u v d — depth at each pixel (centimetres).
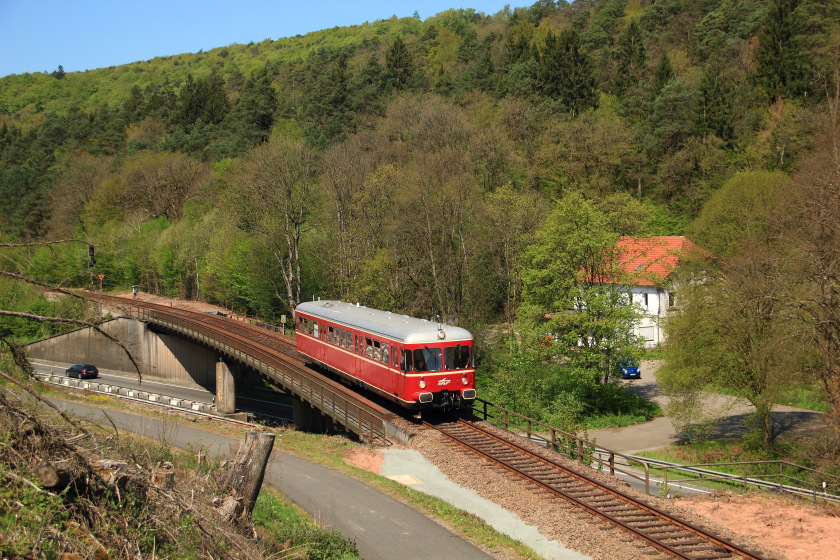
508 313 4884
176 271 7600
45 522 973
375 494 1731
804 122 6000
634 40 9044
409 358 2441
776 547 1527
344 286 5022
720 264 3772
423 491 1778
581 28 11781
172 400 4156
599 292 3969
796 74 7012
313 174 5912
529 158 7081
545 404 3825
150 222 8219
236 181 6025
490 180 6412
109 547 1024
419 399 2417
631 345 3919
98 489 1096
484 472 1898
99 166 9756
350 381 2962
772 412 3678
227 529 1184
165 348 6197
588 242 3850
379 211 5159
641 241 4431
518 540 1460
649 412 4106
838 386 2734
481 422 2491
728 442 3353
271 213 5606
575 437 2100
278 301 6353
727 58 8512
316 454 2134
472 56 11062
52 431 1051
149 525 1104
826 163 3812
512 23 13075
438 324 2581
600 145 6406
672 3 10169
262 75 11781
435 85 9869
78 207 8881
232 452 1748
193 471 1492
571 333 3891
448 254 5009
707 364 3231
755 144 6644
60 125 12550
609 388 4038
